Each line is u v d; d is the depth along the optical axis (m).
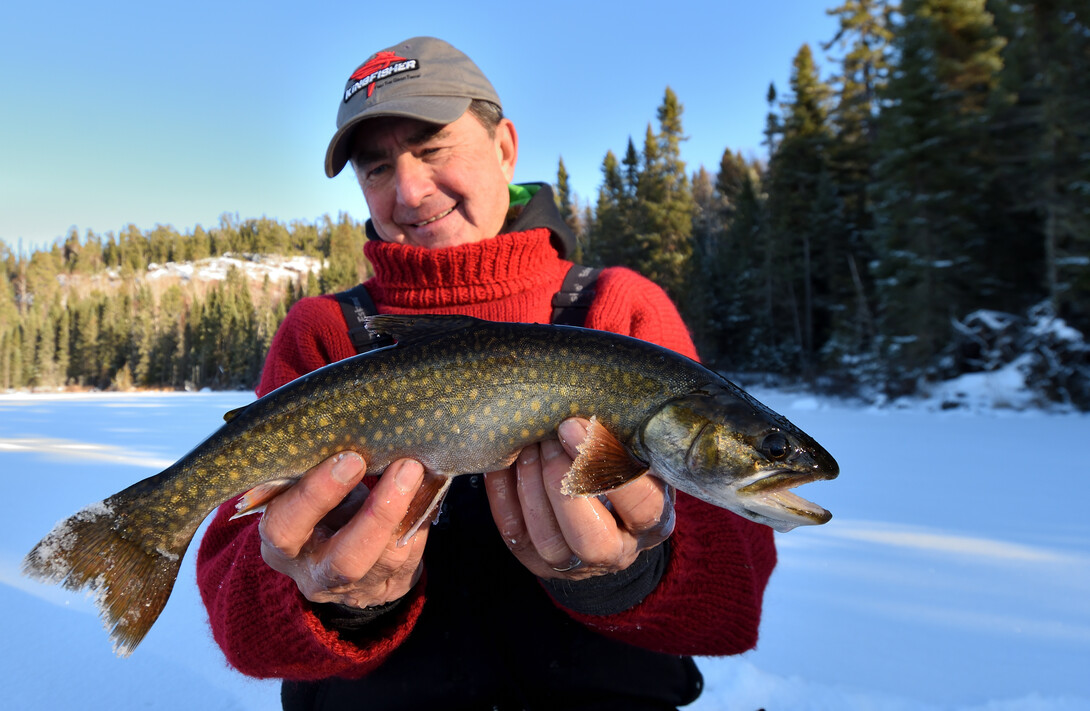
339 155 0.66
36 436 4.10
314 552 0.47
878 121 6.77
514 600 0.58
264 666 0.54
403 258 0.63
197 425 5.00
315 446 0.51
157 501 0.51
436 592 0.58
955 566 1.22
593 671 0.56
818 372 8.62
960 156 6.25
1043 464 2.44
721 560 0.54
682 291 11.38
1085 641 0.89
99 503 0.51
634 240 12.47
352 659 0.50
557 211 0.73
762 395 7.94
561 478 0.46
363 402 0.51
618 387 0.52
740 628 0.54
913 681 0.81
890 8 11.05
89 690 0.82
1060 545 1.34
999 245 6.32
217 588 0.59
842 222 9.74
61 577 0.49
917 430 3.79
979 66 7.19
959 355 5.74
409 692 0.56
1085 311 5.06
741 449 0.51
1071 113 5.20
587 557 0.45
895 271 6.34
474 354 0.51
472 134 0.65
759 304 10.64
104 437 4.02
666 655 0.61
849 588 1.13
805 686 0.81
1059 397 4.77
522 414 0.50
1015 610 1.00
